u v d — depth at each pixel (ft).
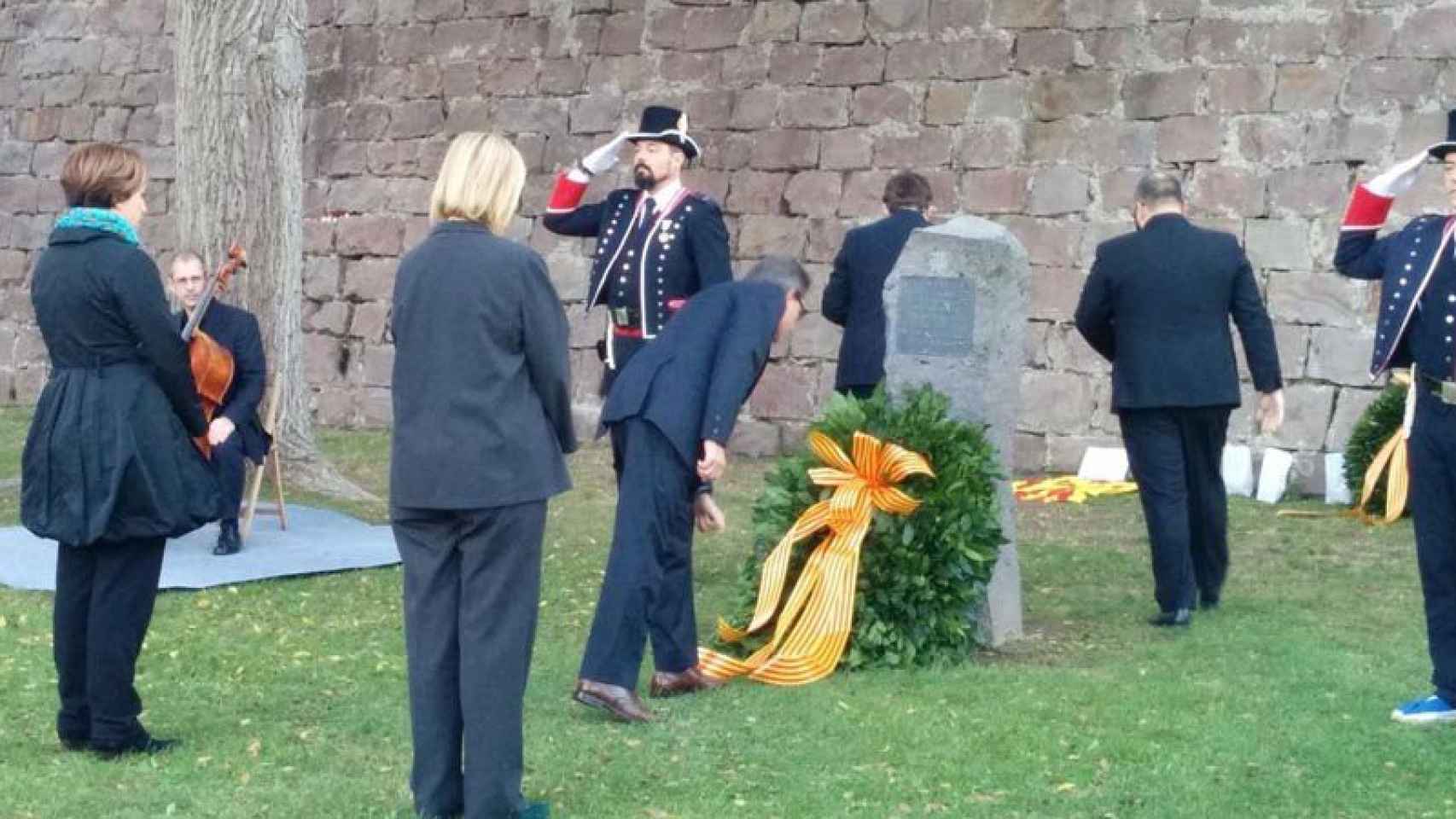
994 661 21.99
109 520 17.13
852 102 42.22
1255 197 37.24
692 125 44.32
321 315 49.78
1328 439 35.94
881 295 25.64
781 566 21.39
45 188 55.42
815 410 41.86
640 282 23.63
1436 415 18.29
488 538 14.96
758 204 43.11
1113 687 20.38
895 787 16.76
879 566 21.36
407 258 15.37
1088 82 39.32
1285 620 24.21
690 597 20.15
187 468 17.69
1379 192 19.19
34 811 16.07
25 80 56.08
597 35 46.21
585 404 45.27
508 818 15.12
